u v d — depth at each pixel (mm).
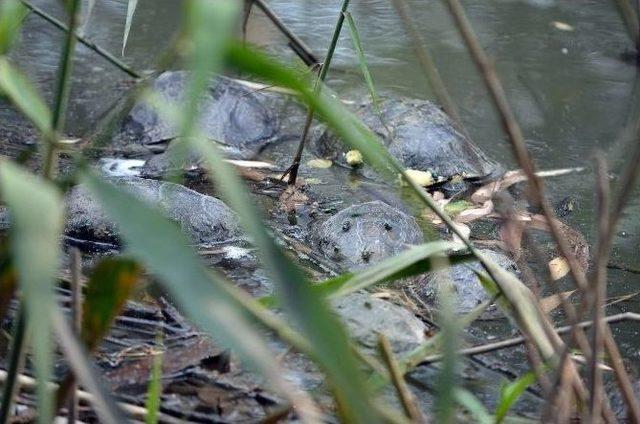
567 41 10680
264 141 8094
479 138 8109
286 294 1931
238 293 2395
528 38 10734
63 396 2779
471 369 4691
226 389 4359
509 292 3443
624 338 5090
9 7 2541
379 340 3182
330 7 11641
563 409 3174
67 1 2648
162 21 10555
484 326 5180
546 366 3740
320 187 7227
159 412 4086
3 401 2697
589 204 6910
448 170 7477
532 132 8211
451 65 9820
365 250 5945
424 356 3584
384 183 7371
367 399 1892
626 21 2844
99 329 2662
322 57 9781
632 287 5672
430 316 5238
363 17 11297
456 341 2379
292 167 7109
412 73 9531
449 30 10914
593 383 3061
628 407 3307
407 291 5562
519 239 6168
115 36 9938
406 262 3113
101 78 8852
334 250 6027
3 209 5844
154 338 4762
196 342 4699
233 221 6199
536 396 4496
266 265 1948
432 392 4418
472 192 7305
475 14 11516
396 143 7703
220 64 1787
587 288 3189
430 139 7691
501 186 7258
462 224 6648
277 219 6547
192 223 6012
